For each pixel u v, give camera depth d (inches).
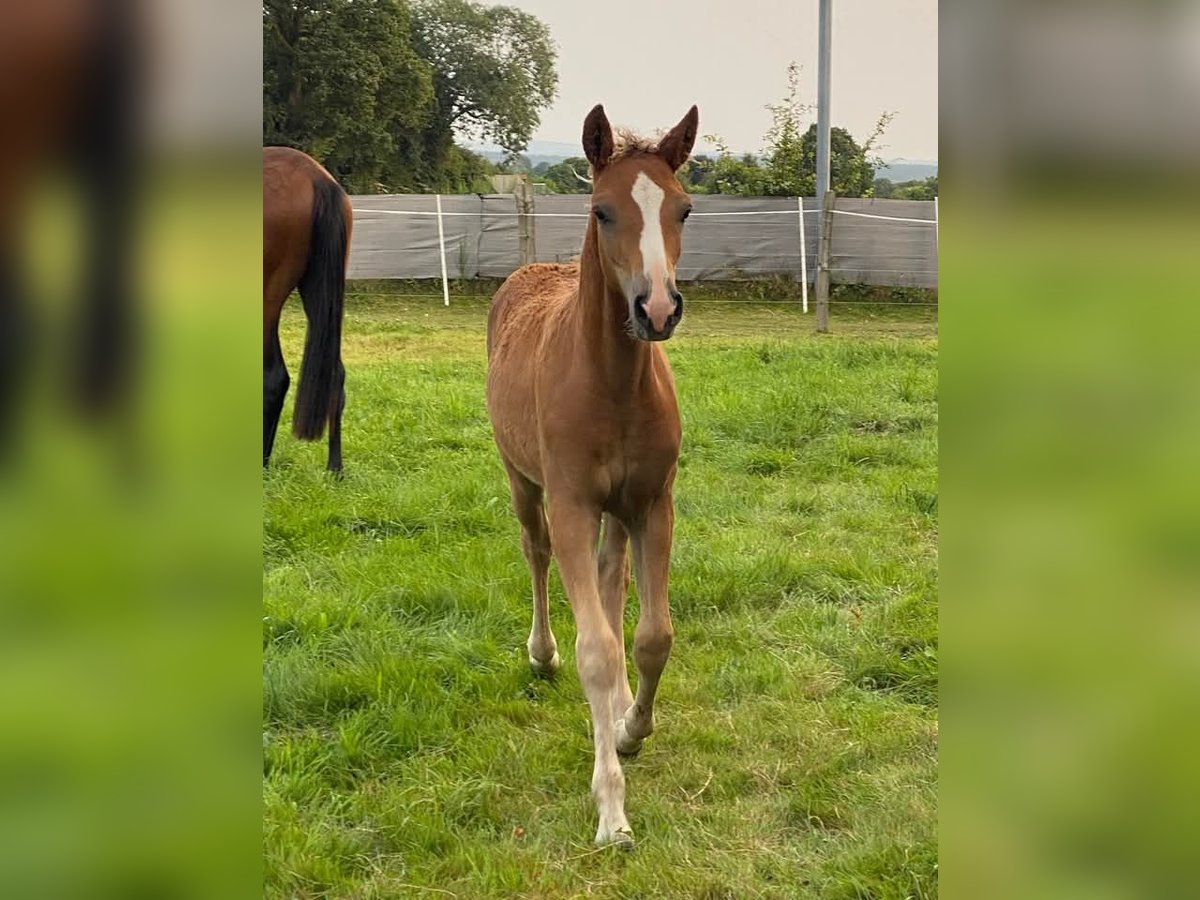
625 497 109.6
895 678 134.6
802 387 294.7
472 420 264.7
